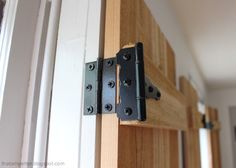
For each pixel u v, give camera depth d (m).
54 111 0.44
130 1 0.49
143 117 0.36
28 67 0.46
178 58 1.25
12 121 0.42
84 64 0.43
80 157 0.39
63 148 0.41
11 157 0.41
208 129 2.03
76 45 0.45
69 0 0.49
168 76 0.79
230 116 3.14
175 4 1.17
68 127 0.42
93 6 0.45
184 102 0.94
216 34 1.54
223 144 3.09
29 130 0.43
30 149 0.43
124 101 0.38
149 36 0.61
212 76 2.58
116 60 0.40
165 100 0.58
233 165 2.99
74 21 0.46
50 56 0.47
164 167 0.64
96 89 0.40
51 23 0.48
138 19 0.53
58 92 0.44
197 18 1.32
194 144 1.23
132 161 0.43
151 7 0.77
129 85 0.38
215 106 3.24
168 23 1.05
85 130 0.40
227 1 1.16
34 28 0.48
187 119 1.07
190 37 1.58
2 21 0.46
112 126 0.38
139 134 0.48
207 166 1.96
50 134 0.43
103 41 0.43
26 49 0.46
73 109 0.42
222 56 1.96
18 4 0.46
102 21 0.44
